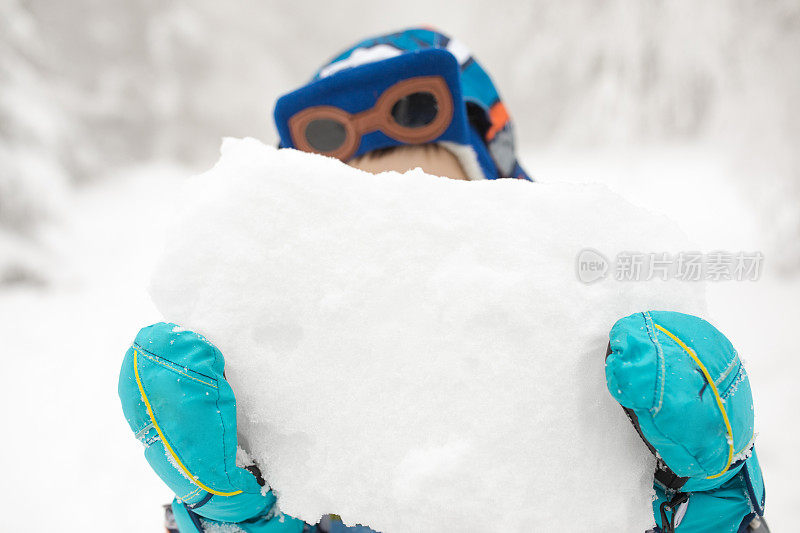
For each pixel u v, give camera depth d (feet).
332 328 1.53
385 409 1.49
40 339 17.31
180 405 1.49
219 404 1.52
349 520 1.55
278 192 1.61
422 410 1.47
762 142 18.26
